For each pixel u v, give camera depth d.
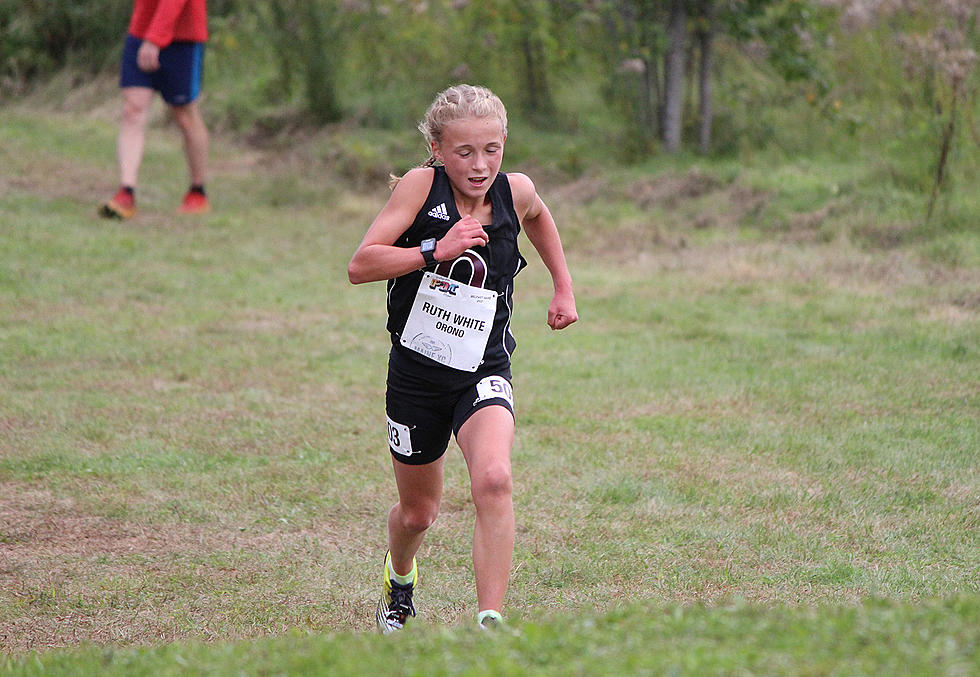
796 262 38.69
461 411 13.66
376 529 18.86
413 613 15.14
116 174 53.44
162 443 22.75
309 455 22.22
